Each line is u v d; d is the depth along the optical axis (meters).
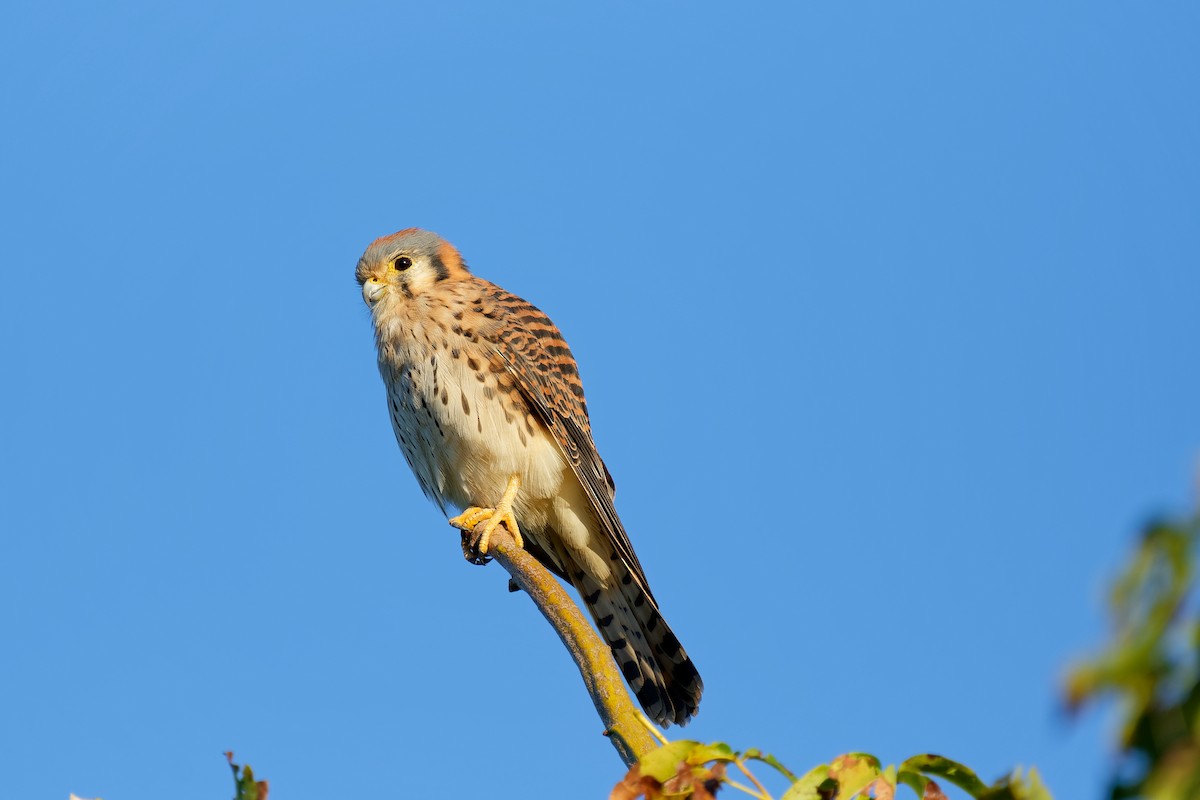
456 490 11.88
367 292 12.01
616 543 11.20
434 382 11.48
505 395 11.45
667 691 10.91
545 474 11.45
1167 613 1.46
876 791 3.52
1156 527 1.45
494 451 11.39
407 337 11.68
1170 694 1.50
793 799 3.57
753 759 3.83
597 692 6.12
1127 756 1.52
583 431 11.64
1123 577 1.48
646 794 3.77
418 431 11.77
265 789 3.57
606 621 11.52
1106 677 1.48
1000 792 3.24
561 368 11.88
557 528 11.70
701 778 3.79
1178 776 1.48
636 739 5.26
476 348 11.48
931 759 3.55
